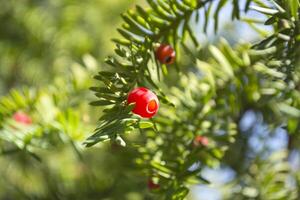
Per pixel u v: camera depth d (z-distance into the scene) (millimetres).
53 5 809
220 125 419
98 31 798
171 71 473
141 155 404
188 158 390
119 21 801
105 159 549
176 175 388
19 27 812
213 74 436
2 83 854
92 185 518
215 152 410
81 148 448
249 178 494
